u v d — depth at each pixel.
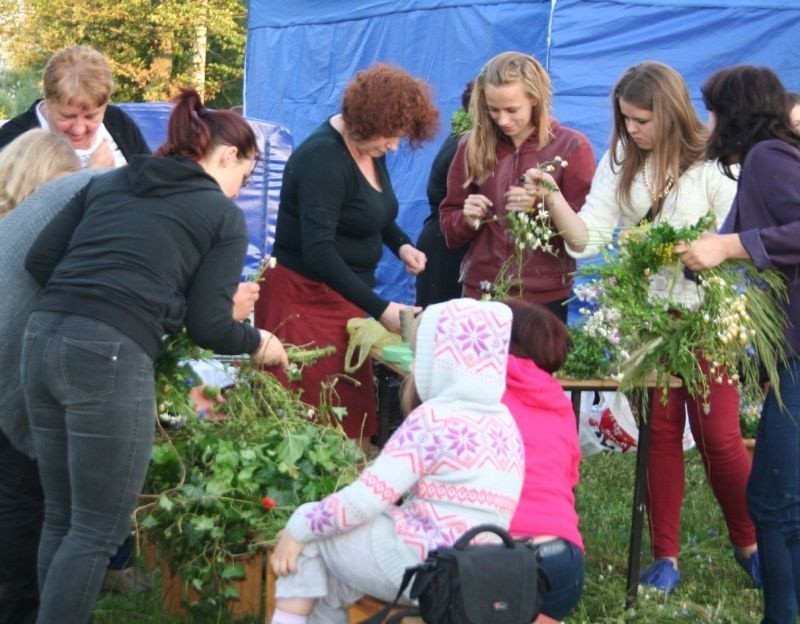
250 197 6.91
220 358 3.97
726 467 4.18
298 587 2.96
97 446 3.01
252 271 6.89
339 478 3.72
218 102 25.00
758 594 4.31
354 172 4.42
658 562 4.34
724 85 3.72
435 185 5.66
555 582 2.93
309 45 10.78
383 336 4.49
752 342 3.61
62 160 3.58
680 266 3.90
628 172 4.21
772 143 3.57
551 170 4.32
